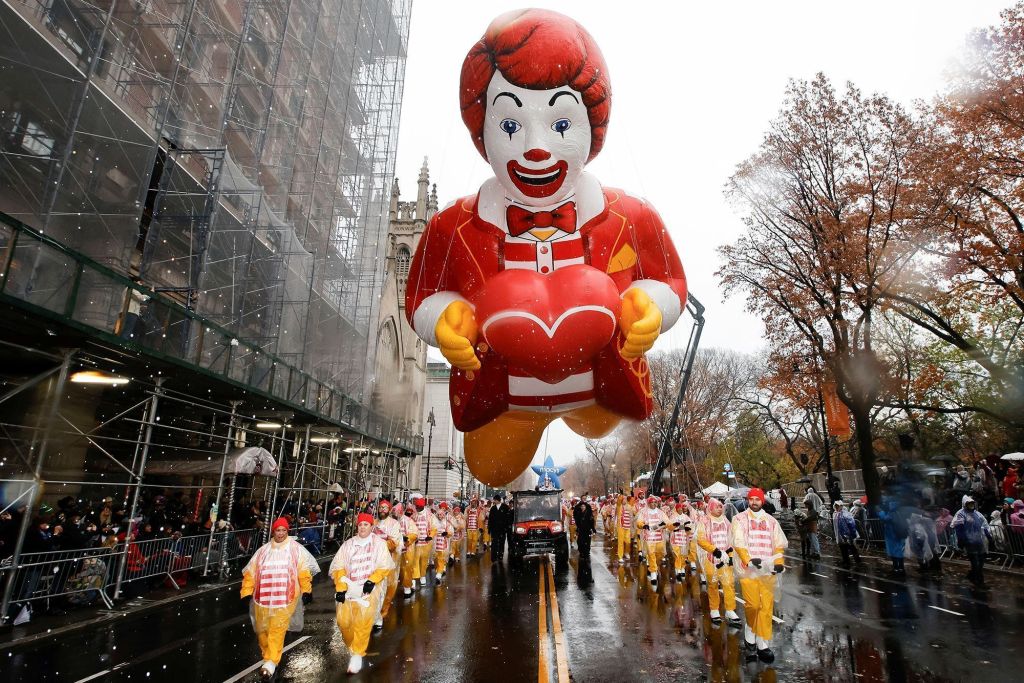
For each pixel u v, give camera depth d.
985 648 6.76
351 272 26.00
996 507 15.19
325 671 6.60
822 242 18.80
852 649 6.95
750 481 38.00
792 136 19.62
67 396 13.29
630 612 9.68
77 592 9.45
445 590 12.34
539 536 16.77
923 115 16.33
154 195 16.30
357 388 24.86
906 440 15.99
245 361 14.70
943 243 16.33
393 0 30.55
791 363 21.62
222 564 13.25
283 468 21.44
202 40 18.33
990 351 22.17
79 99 11.80
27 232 8.32
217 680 6.28
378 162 29.09
